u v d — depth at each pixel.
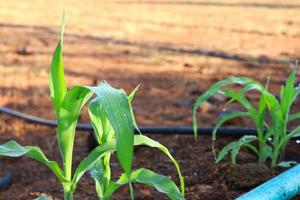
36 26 7.34
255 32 6.88
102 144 1.55
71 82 4.36
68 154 1.60
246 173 2.17
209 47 5.89
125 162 1.28
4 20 7.88
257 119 2.23
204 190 2.10
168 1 10.64
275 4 10.16
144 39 6.43
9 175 2.66
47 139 3.16
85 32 6.92
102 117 1.58
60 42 1.52
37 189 2.41
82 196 2.11
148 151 2.71
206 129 2.80
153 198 2.09
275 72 4.61
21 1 10.54
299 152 2.51
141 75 4.62
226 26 7.40
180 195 1.48
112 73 4.69
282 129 2.24
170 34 6.79
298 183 1.84
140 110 3.54
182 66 4.97
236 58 5.29
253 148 2.32
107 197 1.61
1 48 5.77
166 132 2.84
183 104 3.67
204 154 2.56
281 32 6.87
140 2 10.44
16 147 1.53
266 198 1.70
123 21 7.86
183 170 2.37
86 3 10.31
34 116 3.55
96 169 1.63
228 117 2.28
